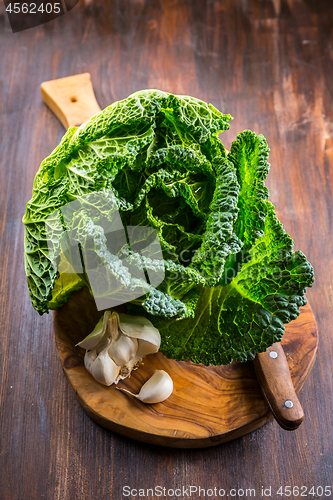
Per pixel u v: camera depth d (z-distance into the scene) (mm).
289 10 771
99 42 750
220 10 773
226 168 495
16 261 600
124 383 500
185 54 742
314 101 707
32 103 703
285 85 717
